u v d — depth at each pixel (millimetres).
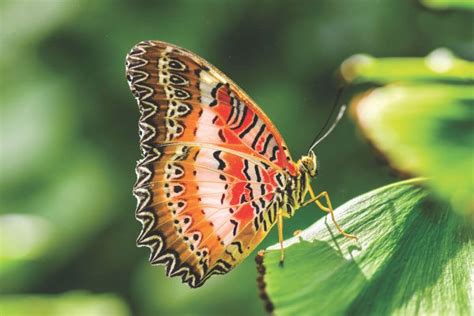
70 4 568
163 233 373
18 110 573
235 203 377
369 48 526
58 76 576
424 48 511
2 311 449
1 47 582
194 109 370
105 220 572
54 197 562
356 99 390
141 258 588
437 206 345
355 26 534
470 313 331
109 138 572
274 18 546
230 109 372
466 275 336
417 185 349
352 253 341
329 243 344
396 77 388
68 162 569
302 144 511
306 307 334
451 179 349
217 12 543
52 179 565
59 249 568
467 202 345
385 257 340
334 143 507
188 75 367
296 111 519
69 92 572
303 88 529
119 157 571
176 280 541
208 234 376
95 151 570
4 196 562
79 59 575
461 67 381
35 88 577
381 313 332
